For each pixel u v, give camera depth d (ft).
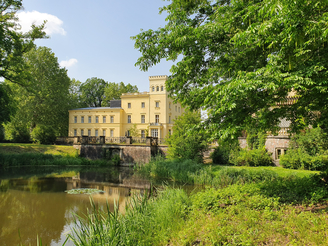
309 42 15.76
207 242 14.62
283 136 57.93
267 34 17.33
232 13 22.18
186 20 27.09
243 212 19.03
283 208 19.65
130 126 145.79
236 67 23.08
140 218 20.59
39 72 124.06
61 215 28.94
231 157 60.64
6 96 71.15
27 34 78.64
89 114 149.89
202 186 44.32
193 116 63.05
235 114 21.09
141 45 26.21
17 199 36.04
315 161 47.14
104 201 35.19
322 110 20.43
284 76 16.63
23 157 78.13
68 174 62.18
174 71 26.32
